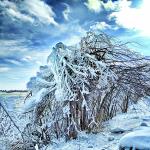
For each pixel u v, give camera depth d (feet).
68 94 25.86
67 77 26.53
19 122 26.89
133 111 36.24
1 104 24.30
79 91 26.45
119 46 28.99
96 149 21.89
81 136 25.72
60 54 27.35
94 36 29.12
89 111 26.96
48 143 26.50
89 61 27.78
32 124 27.22
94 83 26.78
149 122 24.59
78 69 26.94
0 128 26.37
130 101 35.53
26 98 29.32
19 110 27.04
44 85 28.04
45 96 27.32
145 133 17.11
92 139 24.88
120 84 28.50
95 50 28.35
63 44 27.84
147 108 35.45
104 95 28.60
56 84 26.73
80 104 26.53
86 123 27.25
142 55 29.48
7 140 26.40
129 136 16.87
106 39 29.09
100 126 27.73
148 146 15.75
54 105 26.86
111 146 21.76
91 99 27.22
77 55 27.48
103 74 27.32
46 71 28.60
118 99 33.60
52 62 27.20
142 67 28.68
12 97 27.30
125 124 26.91
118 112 35.50
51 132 27.07
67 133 25.96
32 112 27.58
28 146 25.94
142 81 29.17
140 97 32.86
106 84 26.55
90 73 26.89
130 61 28.50
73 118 26.35
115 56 28.66
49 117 27.25
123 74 28.07
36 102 26.78
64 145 24.70
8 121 26.27
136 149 16.02
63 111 25.58
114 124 28.27
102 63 26.89
